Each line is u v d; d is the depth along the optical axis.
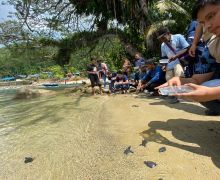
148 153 2.86
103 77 12.54
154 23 13.72
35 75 45.09
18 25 16.39
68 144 3.61
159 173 2.45
